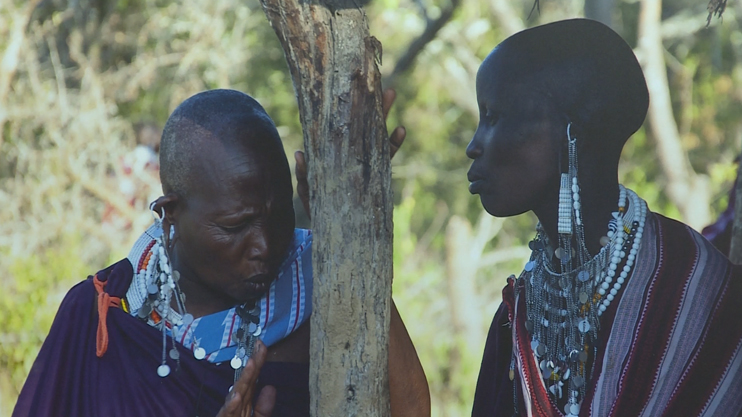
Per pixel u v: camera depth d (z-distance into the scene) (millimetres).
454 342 14602
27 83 18875
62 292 13789
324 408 4297
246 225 4625
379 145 4195
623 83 4543
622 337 4574
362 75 4109
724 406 4480
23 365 12492
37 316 12836
